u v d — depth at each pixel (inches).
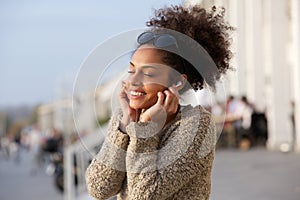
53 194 616.4
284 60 677.3
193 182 85.5
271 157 569.6
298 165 483.2
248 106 703.1
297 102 609.3
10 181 833.5
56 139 783.7
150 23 92.7
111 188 88.7
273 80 680.4
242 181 401.1
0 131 3663.9
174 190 83.8
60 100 761.6
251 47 751.7
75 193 402.6
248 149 686.5
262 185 379.9
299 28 594.9
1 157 1716.3
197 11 94.1
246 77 763.4
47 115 2372.0
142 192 82.7
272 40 676.7
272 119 685.3
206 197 86.5
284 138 679.1
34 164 939.3
